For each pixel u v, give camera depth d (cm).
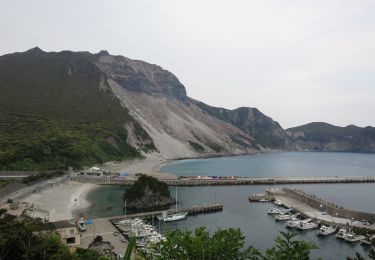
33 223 6825
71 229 7925
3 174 17338
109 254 7169
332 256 8256
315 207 13075
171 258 2078
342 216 11481
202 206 12875
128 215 11475
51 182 16875
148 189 13550
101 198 15038
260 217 12038
